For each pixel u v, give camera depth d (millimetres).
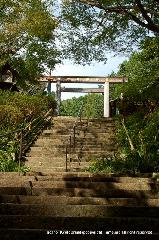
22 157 14523
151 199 8289
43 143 16828
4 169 12594
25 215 7332
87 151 15867
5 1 19328
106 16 16656
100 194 8977
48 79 31031
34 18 19641
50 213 7691
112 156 15133
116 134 18078
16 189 9016
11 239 6617
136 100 21266
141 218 7129
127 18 16312
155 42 17047
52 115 22047
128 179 10055
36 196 8320
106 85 30953
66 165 13344
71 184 9547
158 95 19672
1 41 20953
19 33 20953
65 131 18594
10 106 17828
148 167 12297
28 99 19781
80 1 14758
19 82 26062
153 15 15125
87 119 20938
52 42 21875
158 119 17016
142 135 16406
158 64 18703
